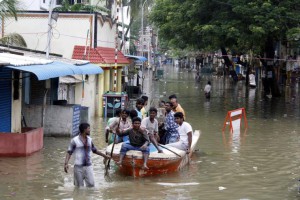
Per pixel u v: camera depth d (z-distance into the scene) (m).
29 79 22.14
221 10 35.44
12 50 22.34
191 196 13.11
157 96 43.78
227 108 34.72
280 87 54.72
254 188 14.05
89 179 13.53
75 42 30.55
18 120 19.52
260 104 37.56
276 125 26.78
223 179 15.04
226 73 82.88
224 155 18.77
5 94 18.22
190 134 16.52
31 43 30.95
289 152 19.45
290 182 14.78
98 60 29.80
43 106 21.14
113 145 14.88
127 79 47.00
